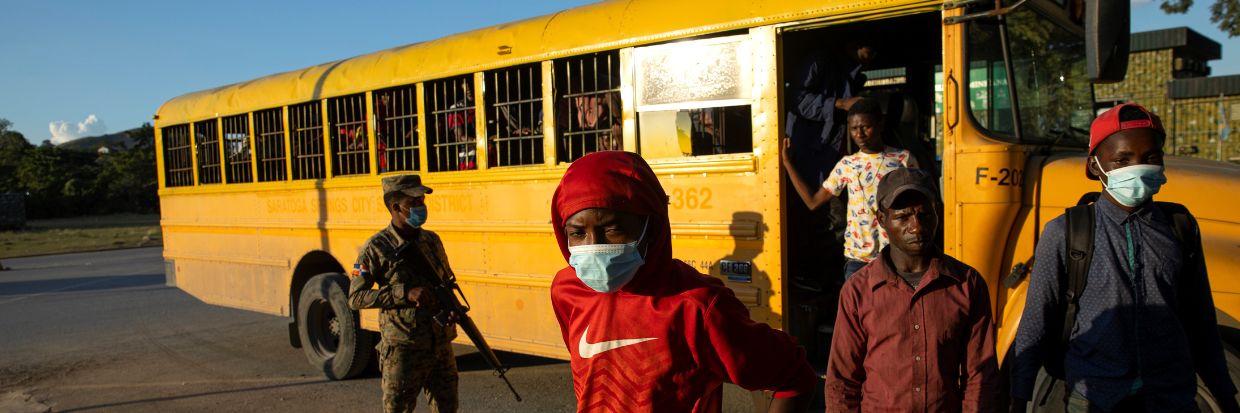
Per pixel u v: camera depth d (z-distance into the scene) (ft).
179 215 26.81
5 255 73.00
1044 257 8.03
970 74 11.77
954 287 7.81
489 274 17.16
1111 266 7.59
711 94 13.83
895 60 18.54
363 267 13.11
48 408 18.76
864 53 15.75
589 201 5.49
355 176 19.79
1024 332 8.05
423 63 18.07
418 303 12.82
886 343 7.97
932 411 7.75
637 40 14.47
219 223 24.80
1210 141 45.55
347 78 19.95
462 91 17.61
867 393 8.13
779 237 13.29
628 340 5.63
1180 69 50.19
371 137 19.35
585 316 5.95
